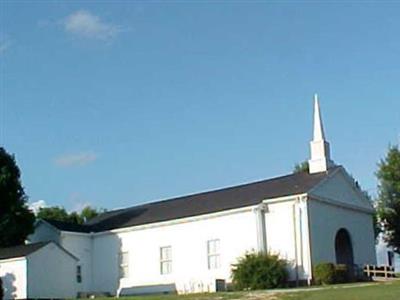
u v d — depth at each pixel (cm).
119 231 5684
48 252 5181
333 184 5247
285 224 4941
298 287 4541
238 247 5053
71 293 5309
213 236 5191
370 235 5566
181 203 5756
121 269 5634
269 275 4741
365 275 5044
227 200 5356
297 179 5306
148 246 5519
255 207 5009
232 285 4922
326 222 5072
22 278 4975
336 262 5106
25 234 5812
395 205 6456
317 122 5416
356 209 5431
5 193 5791
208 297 3547
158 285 5384
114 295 5594
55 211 8981
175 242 5381
